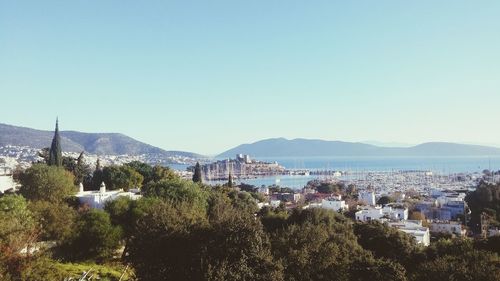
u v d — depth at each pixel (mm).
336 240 40312
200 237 26578
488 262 30156
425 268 29906
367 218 100750
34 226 27969
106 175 83250
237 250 24797
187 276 24594
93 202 60375
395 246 50281
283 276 25281
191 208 37406
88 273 32938
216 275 22781
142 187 78125
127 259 32219
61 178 63562
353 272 29062
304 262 27781
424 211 138375
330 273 28078
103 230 41719
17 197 42750
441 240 50219
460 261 30734
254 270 23844
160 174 92688
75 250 41125
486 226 96750
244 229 26062
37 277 19062
